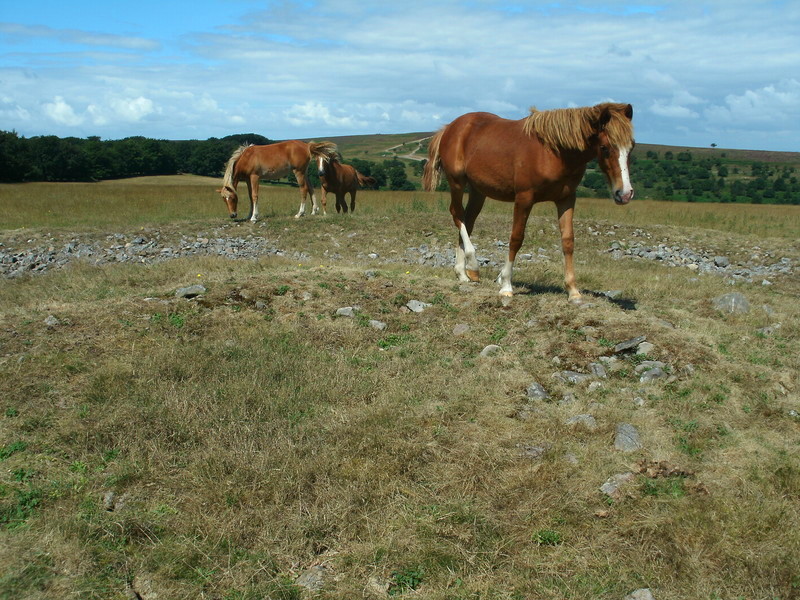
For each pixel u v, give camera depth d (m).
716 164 77.19
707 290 9.27
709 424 4.64
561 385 5.25
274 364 5.48
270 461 4.03
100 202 23.83
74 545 3.30
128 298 7.16
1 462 3.99
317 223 16.27
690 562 3.29
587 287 8.91
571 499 3.74
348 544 3.43
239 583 3.14
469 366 5.68
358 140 133.88
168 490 3.83
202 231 15.77
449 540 3.42
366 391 5.13
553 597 3.07
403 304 7.21
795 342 6.55
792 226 19.25
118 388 4.94
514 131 6.82
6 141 57.75
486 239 15.09
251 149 16.81
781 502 3.77
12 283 10.07
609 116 5.97
